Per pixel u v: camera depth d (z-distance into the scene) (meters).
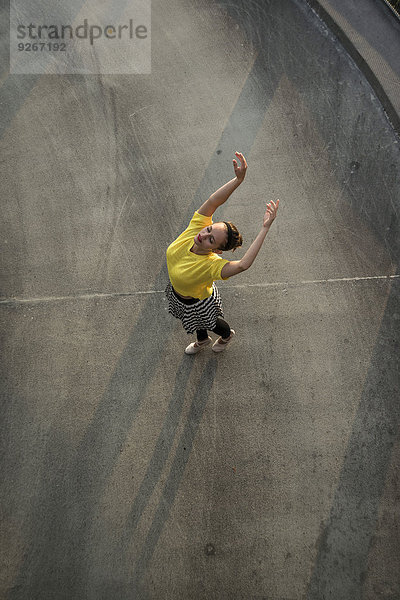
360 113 5.32
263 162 5.11
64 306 4.43
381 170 4.98
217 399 3.98
